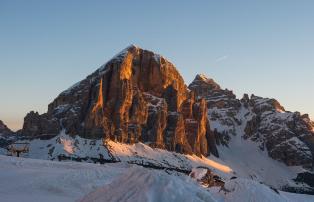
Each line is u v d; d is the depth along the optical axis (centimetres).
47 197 4791
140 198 1884
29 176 5884
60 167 7275
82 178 5856
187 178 2372
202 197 1955
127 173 2106
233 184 3344
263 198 3181
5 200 4378
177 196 1895
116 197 1956
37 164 7281
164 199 1875
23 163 7200
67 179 5672
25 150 15938
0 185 5194
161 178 1989
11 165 6819
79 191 5312
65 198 4838
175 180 2002
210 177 5828
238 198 3180
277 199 3209
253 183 3347
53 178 5678
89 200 2023
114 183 2073
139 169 2091
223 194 3309
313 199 6425
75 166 7550
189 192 1942
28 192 4969
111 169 7075
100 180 5959
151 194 1900
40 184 5347
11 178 5666
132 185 1992
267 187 3381
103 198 1991
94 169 6719
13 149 15488
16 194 4797
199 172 5912
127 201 1902
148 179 1984
